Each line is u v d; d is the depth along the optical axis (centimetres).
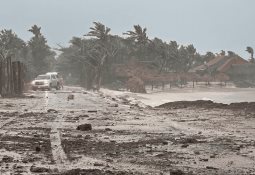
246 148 1421
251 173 1056
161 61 12300
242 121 2345
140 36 12069
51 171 1052
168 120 2422
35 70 12925
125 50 11838
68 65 13812
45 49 14025
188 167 1126
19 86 5216
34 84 7356
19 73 5209
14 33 13312
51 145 1479
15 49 13225
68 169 1088
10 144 1491
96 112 2955
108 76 10262
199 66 15562
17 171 1052
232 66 14575
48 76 7600
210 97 6219
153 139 1636
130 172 1055
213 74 14175
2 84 4969
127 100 4594
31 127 2038
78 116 2627
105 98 4794
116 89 9306
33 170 1049
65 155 1287
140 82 7781
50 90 7400
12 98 4712
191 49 14725
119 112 2980
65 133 1817
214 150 1384
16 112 2905
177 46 13188
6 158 1215
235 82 12488
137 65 10856
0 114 2762
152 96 6100
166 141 1579
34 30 13975
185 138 1656
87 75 9231
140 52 12000
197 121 2369
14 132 1844
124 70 10406
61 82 8194
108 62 10275
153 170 1085
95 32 10994
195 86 10981
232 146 1459
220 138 1658
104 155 1294
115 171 1062
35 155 1285
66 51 14112
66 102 4047
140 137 1703
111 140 1605
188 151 1368
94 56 9800
